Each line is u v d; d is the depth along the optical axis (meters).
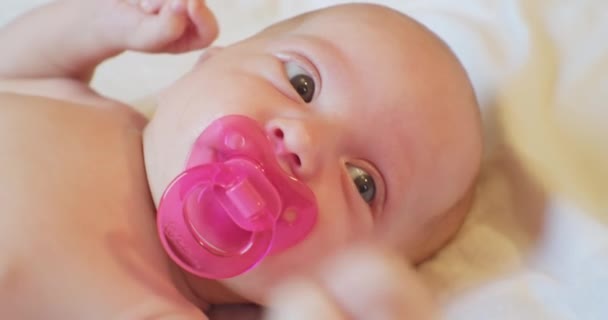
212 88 0.82
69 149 0.84
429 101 0.84
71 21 1.03
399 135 0.82
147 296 0.77
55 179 0.80
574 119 0.96
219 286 0.86
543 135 0.95
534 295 0.88
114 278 0.77
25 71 1.06
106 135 0.88
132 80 1.20
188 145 0.80
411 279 0.79
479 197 0.98
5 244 0.74
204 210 0.75
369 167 0.82
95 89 1.19
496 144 0.98
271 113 0.79
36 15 1.06
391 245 0.86
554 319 0.86
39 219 0.77
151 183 0.84
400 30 0.89
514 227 0.94
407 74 0.85
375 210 0.83
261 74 0.83
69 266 0.76
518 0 1.10
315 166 0.75
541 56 1.03
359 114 0.81
